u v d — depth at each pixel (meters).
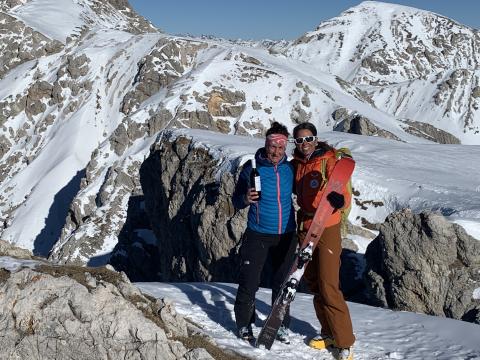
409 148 26.23
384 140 28.78
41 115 102.38
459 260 11.44
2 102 104.56
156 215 31.56
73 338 5.45
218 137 26.44
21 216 80.38
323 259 5.55
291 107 78.75
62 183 84.62
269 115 76.88
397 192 18.31
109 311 5.43
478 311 10.75
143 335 5.25
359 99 97.31
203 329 6.29
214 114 76.44
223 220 20.98
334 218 5.56
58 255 54.44
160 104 77.44
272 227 5.74
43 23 142.38
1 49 123.19
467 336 6.28
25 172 91.00
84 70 102.69
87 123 94.81
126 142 75.12
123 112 92.56
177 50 94.94
